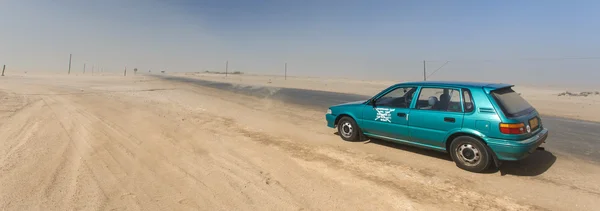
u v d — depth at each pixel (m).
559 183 4.41
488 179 4.52
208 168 4.80
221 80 41.78
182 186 4.07
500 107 4.58
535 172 4.86
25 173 4.30
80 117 8.70
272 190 4.00
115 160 5.05
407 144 5.78
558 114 11.82
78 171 4.48
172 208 3.46
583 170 4.98
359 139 6.81
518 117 4.57
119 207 3.43
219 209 3.46
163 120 8.77
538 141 4.73
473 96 4.87
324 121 9.43
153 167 4.79
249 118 9.74
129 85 24.16
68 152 5.38
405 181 4.41
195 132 7.36
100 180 4.18
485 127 4.62
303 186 4.15
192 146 6.08
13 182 3.98
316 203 3.65
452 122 4.97
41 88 17.89
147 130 7.37
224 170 4.72
